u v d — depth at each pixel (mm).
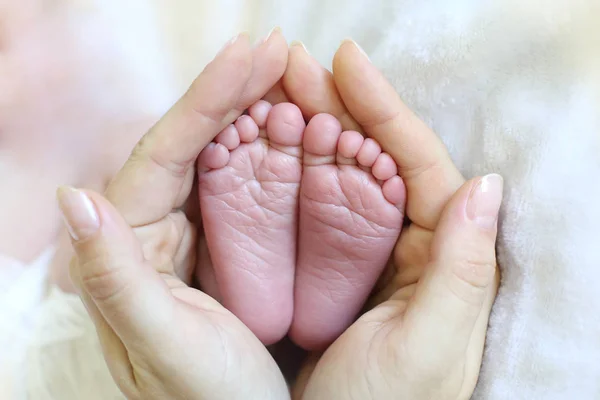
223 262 290
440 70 296
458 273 263
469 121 295
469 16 295
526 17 286
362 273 289
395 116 268
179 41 350
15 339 339
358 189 273
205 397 258
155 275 249
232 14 345
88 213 235
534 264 284
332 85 270
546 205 281
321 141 268
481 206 267
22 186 350
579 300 279
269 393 276
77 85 353
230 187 279
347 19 323
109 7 351
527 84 286
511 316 288
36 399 336
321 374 283
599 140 277
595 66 280
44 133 351
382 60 307
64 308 345
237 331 277
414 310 266
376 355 269
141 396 268
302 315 302
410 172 275
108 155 351
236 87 262
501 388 288
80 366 340
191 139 269
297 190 281
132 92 352
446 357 264
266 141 276
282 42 265
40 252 349
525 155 283
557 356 282
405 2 308
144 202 274
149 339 246
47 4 352
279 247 291
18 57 353
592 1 280
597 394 281
